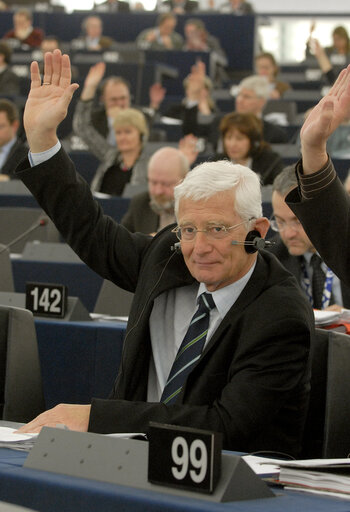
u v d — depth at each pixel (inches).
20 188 351.6
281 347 115.7
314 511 72.6
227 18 784.3
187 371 120.4
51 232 296.4
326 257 107.7
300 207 106.8
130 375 126.0
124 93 438.3
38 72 135.3
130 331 127.3
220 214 118.0
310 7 977.5
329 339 126.6
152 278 128.2
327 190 105.8
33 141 132.9
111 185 351.3
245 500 76.4
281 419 119.0
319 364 127.5
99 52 695.1
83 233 135.5
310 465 85.4
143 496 74.9
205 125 507.5
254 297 119.3
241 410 112.0
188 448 77.3
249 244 119.3
